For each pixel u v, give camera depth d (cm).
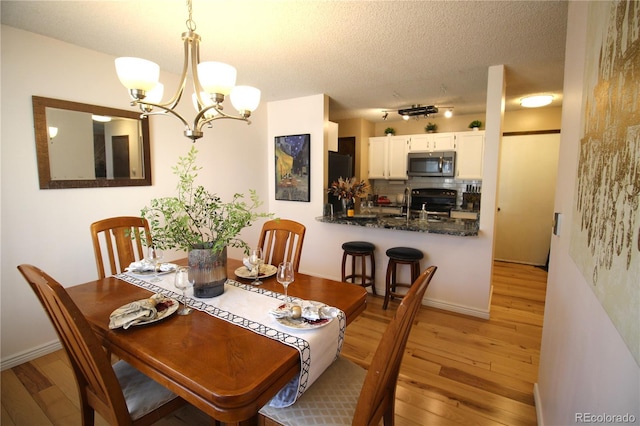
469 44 235
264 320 138
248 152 401
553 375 147
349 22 203
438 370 221
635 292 53
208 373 103
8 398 192
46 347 236
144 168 286
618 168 65
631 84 58
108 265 265
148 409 125
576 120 126
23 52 215
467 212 477
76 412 181
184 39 155
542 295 361
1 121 208
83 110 245
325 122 387
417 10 189
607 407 71
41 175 226
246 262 207
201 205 161
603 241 74
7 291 217
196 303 156
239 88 168
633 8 59
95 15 196
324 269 403
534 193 473
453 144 500
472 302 310
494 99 282
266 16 196
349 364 150
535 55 254
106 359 108
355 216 388
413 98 402
